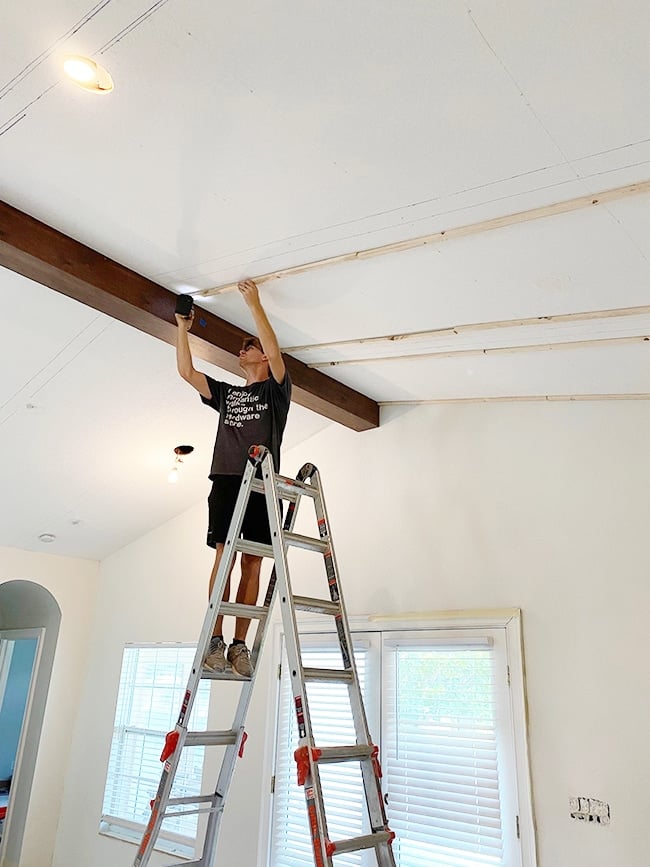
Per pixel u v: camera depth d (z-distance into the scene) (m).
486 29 1.53
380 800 2.33
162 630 5.50
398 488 4.43
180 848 4.75
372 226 2.44
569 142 1.83
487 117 1.80
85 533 5.70
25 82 2.02
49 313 3.37
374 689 4.05
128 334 3.58
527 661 3.57
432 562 4.11
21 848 5.33
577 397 3.76
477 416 4.21
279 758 4.32
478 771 3.53
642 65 1.53
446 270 2.63
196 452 4.75
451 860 3.49
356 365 3.96
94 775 5.48
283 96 1.88
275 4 1.59
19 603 6.44
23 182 2.57
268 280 3.02
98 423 4.28
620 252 2.25
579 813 3.20
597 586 3.47
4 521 5.27
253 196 2.39
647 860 2.98
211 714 4.87
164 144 2.19
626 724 3.19
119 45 1.82
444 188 2.14
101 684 5.75
